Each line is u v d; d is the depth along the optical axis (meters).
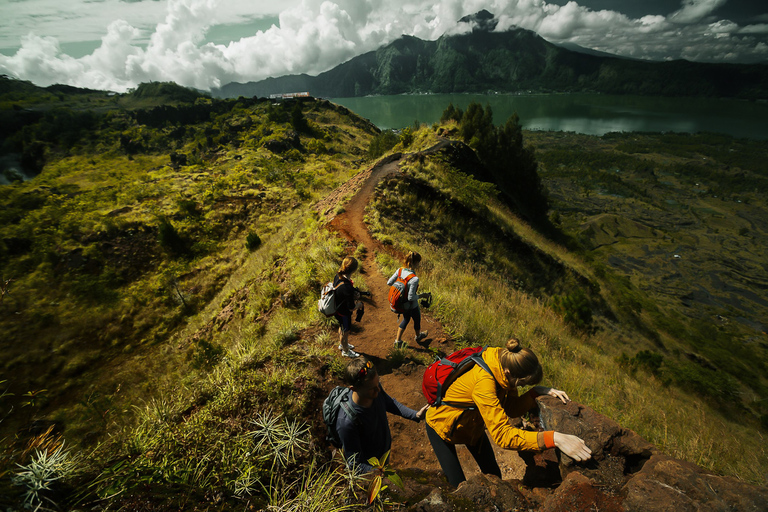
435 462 3.85
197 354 8.48
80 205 32.69
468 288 9.97
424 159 22.52
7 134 141.25
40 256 22.31
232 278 19.89
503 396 2.43
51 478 1.65
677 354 24.34
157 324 18.27
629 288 42.94
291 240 16.86
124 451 2.33
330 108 158.25
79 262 22.59
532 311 11.38
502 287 12.52
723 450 5.08
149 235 25.84
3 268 21.03
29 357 15.20
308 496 2.03
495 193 24.78
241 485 2.16
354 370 2.33
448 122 38.06
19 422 7.21
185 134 132.12
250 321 10.71
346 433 2.45
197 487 2.13
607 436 2.28
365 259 10.36
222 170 43.72
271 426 2.71
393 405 2.79
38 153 124.19
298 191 32.25
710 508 1.61
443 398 2.36
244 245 25.22
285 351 4.67
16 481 1.61
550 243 27.25
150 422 2.90
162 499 1.95
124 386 12.99
